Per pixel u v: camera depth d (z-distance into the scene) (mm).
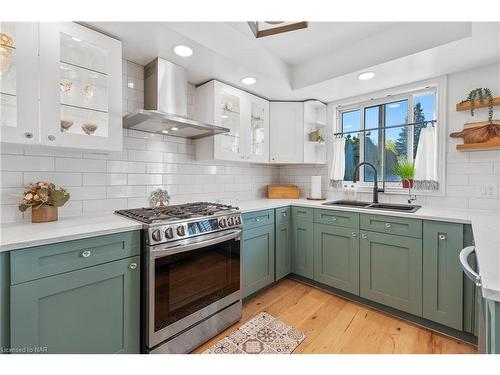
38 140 1323
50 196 1520
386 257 2020
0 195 1467
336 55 2266
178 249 1534
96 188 1847
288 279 2760
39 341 1103
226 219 1854
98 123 1608
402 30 1881
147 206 2129
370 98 2719
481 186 2084
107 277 1311
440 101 2268
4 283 1021
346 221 2254
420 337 1748
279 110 2961
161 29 1569
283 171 3461
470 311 1642
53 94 1368
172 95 1996
